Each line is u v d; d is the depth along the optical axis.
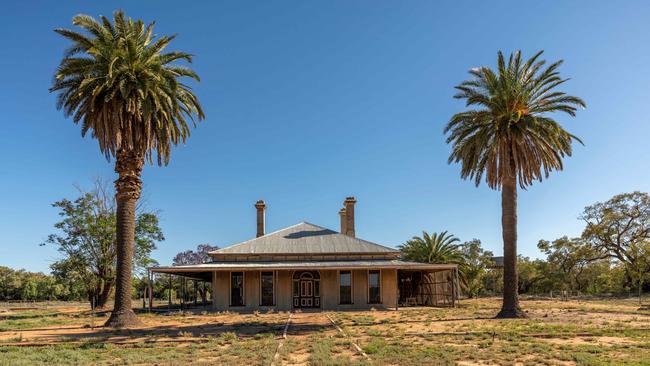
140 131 24.69
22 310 46.66
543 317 27.03
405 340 17.56
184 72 26.45
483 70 27.45
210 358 14.02
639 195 61.81
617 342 16.58
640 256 58.38
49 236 41.91
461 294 66.75
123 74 23.89
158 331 21.62
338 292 35.78
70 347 16.81
